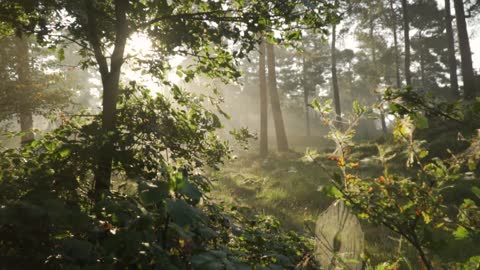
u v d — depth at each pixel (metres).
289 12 3.99
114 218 2.19
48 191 2.44
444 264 1.66
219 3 4.20
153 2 4.08
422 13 32.59
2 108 12.73
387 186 1.80
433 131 11.86
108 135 3.15
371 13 31.42
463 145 9.92
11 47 13.52
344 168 1.92
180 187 2.06
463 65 21.14
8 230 2.10
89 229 2.27
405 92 1.71
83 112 4.14
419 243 1.76
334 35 32.09
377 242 5.76
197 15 4.12
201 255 1.96
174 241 2.46
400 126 1.76
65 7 3.55
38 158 3.10
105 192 2.64
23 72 13.30
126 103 3.95
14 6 3.91
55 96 13.52
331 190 1.87
